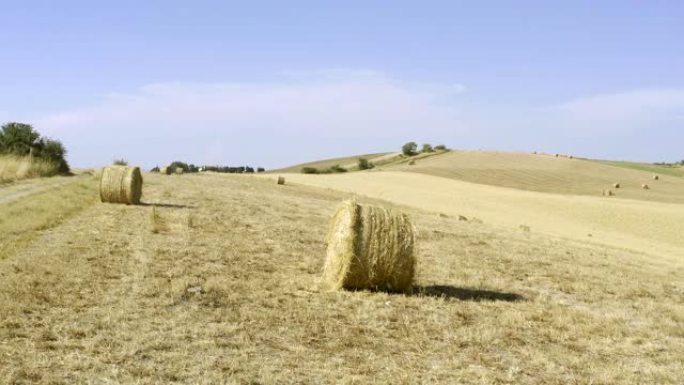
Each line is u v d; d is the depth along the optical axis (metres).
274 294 12.30
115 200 26.47
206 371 7.86
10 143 48.75
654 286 16.75
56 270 12.70
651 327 11.73
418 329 10.46
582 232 42.78
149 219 21.66
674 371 9.12
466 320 11.27
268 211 28.53
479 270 17.02
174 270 13.62
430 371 8.45
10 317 9.48
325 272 13.86
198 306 11.01
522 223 45.53
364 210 12.98
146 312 10.34
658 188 81.06
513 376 8.45
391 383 7.86
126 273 13.03
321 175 81.06
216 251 16.39
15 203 22.98
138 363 8.02
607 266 20.27
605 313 12.72
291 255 16.95
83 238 16.88
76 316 9.84
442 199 58.38
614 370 8.95
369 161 132.38
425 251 19.97
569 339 10.57
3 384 7.09
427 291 13.67
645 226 46.69
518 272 17.23
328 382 7.80
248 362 8.34
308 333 9.85
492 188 69.00
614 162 115.94
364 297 12.43
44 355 8.12
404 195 60.56
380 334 10.08
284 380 7.77
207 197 33.62
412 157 121.94
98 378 7.46
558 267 18.67
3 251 14.11
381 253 12.78
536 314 11.95
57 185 33.31
